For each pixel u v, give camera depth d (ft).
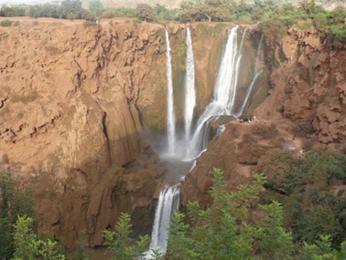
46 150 135.85
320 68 120.47
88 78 147.95
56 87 140.87
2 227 50.67
